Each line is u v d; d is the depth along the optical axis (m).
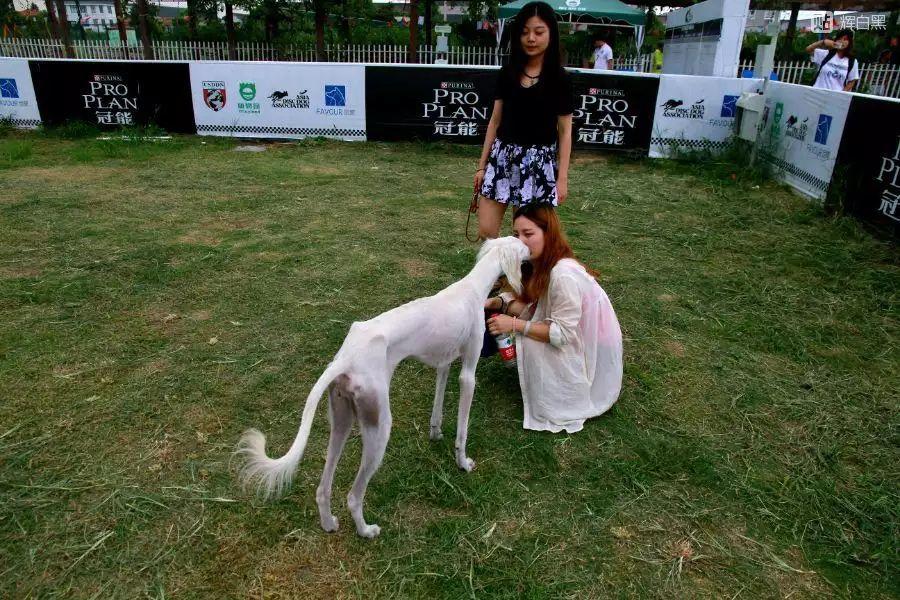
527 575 2.49
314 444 3.17
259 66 10.38
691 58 13.91
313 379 3.73
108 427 3.22
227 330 4.25
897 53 15.01
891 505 2.92
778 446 3.32
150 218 6.47
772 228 6.75
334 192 7.68
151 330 4.21
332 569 2.47
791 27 17.55
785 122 8.62
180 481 2.88
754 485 3.03
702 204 7.63
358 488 2.49
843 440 3.38
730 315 4.79
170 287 4.86
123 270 5.12
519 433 3.36
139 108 10.78
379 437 2.40
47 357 3.83
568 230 6.62
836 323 4.69
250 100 10.60
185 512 2.71
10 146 9.58
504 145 4.27
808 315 4.80
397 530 2.68
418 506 2.82
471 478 3.00
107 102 10.74
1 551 2.47
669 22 15.71
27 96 10.66
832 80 10.09
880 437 3.41
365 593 2.38
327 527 2.62
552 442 3.29
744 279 5.43
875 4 17.22
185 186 7.73
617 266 5.68
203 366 3.81
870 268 5.63
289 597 2.35
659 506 2.87
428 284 5.13
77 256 5.38
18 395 3.45
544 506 2.85
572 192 8.05
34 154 9.19
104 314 4.40
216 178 8.16
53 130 10.66
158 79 10.59
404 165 9.25
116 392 3.52
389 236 6.18
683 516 2.82
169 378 3.67
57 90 10.64
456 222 6.69
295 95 10.52
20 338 4.03
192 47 18.52
